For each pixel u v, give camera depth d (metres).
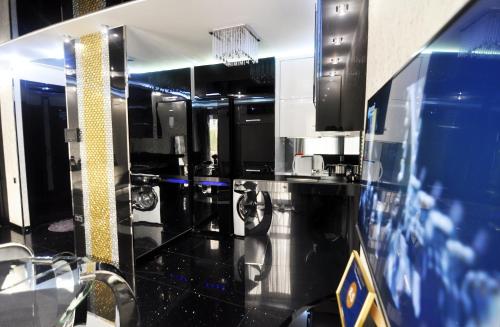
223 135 3.85
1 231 4.11
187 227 4.02
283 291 2.34
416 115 0.64
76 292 1.30
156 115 3.28
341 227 2.21
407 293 0.63
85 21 2.54
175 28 2.70
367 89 1.67
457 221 0.44
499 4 0.36
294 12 2.36
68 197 4.71
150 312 2.23
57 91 4.42
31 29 2.79
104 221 3.06
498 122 0.35
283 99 3.64
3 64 3.76
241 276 2.81
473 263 0.39
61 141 4.57
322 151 3.91
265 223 2.41
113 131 2.89
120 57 2.75
